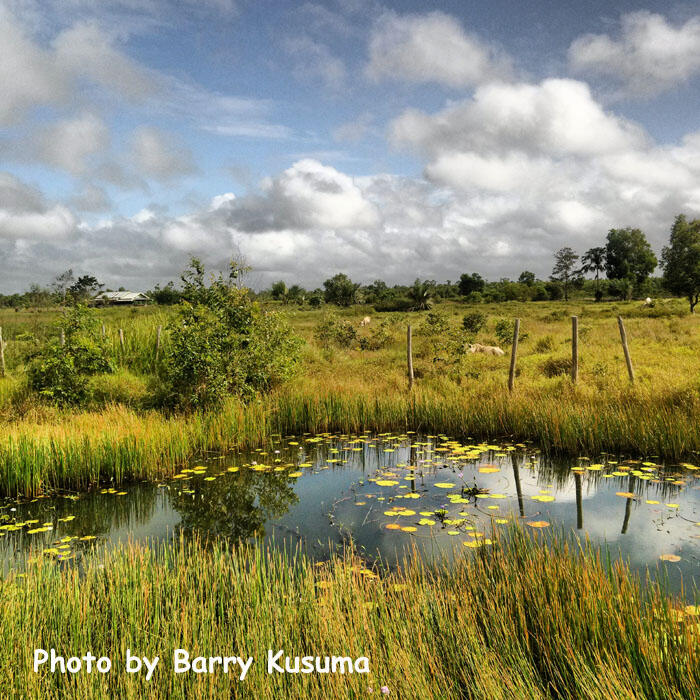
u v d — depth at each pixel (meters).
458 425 8.76
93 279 22.58
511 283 87.38
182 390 10.04
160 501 6.02
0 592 3.37
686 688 2.29
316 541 4.75
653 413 7.47
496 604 3.09
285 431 9.27
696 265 37.59
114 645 2.84
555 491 5.91
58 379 10.11
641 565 3.99
